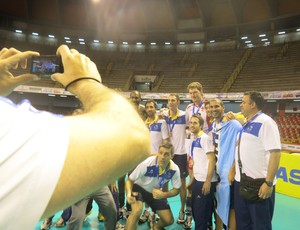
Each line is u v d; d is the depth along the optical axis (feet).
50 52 93.45
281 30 86.33
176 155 17.22
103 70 92.79
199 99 17.38
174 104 17.63
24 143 1.10
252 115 10.68
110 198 11.27
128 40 100.83
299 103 66.90
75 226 10.28
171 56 96.37
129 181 12.60
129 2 96.43
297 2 82.02
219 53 91.45
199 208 12.11
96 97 1.67
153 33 99.96
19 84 2.24
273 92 63.82
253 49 86.43
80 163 1.19
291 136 55.83
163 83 86.94
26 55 2.22
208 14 94.12
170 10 94.48
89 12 96.99
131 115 1.58
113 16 98.63
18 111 1.23
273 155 9.54
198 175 12.29
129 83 88.58
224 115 13.46
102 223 14.93
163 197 12.31
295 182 20.81
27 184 1.06
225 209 11.76
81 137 1.26
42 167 1.09
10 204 1.02
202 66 89.35
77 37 98.48
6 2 88.58
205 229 12.07
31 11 92.38
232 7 89.15
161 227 13.28
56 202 1.13
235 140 11.96
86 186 1.22
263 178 9.94
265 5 85.87
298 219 16.02
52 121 1.27
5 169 1.04
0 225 1.01
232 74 81.87
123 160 1.35
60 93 73.56
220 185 12.07
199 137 12.54
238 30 92.48
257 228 9.86
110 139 1.33
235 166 11.47
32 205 1.06
